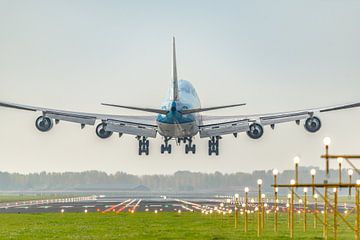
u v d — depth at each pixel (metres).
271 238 141.00
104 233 158.62
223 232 161.00
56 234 155.88
